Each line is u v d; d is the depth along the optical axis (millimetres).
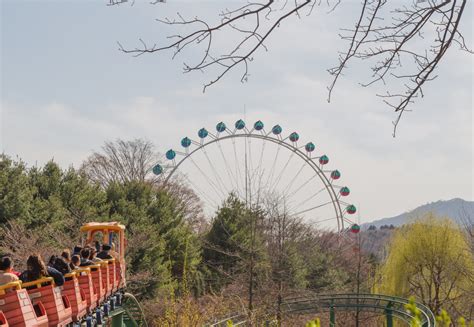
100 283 20469
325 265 48281
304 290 37312
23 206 37281
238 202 54531
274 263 37656
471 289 43250
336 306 40438
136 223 47938
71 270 16875
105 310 23281
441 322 5320
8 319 11055
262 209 38750
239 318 30000
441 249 44812
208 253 54125
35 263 13531
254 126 59562
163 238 50688
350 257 54281
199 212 75625
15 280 11578
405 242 46594
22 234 34062
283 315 35500
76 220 42312
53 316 13594
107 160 71625
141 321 36375
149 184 59219
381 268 50094
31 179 43844
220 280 47406
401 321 44219
